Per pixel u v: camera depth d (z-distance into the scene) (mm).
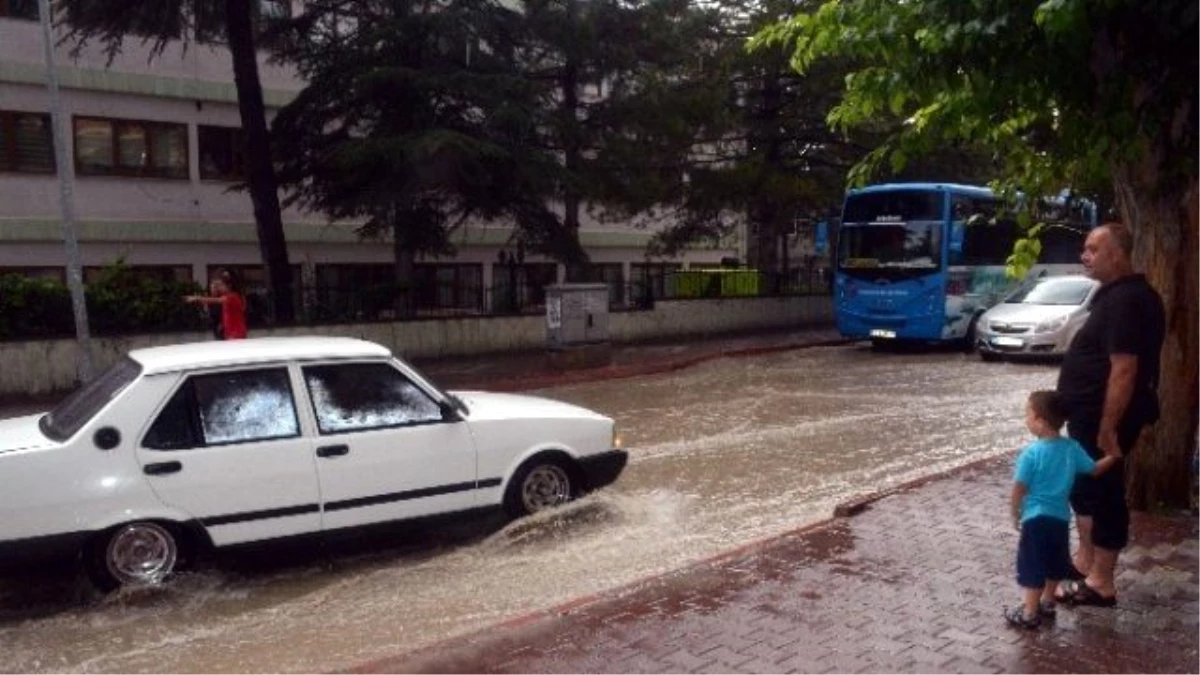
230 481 7074
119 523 6781
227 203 26766
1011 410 14422
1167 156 6664
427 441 7750
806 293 29797
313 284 24016
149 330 17109
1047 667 4992
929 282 22250
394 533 7746
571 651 5293
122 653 5961
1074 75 6070
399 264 27094
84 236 23922
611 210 26500
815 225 33094
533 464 8250
